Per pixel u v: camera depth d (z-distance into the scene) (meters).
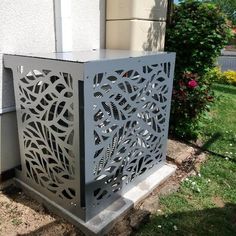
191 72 3.51
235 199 2.38
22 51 2.15
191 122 3.39
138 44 2.78
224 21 3.46
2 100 2.12
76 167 1.83
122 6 2.65
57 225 1.99
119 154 2.06
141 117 2.18
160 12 2.99
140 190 2.31
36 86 1.92
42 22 2.23
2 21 1.98
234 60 14.09
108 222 1.93
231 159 3.05
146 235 1.95
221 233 2.00
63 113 1.79
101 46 2.83
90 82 1.62
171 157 2.93
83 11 2.53
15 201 2.21
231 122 4.15
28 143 2.15
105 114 1.80
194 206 2.26
